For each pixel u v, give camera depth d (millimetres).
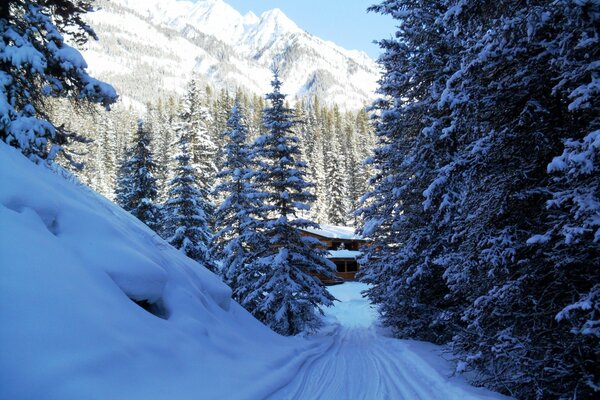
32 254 5469
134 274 7156
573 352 6270
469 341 8953
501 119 7867
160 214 30734
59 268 5684
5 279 4844
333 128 109375
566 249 6188
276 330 17953
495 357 7844
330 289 47250
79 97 11539
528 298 7289
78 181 11719
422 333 16000
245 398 6535
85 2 11867
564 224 6074
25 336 4441
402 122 15102
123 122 108125
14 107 9930
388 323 19484
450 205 10523
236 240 20266
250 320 12625
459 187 10594
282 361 10219
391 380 9453
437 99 12758
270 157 19578
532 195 7422
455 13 7777
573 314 5723
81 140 11641
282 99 19359
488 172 7941
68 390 4258
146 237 10773
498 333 7477
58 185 8258
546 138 6973
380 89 16203
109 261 6941
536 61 6719
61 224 6906
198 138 34219
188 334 7543
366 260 19469
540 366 6676
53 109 11961
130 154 32312
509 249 7172
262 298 18984
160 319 7219
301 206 18656
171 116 90312
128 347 5594
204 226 26109
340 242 57562
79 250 6695
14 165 7121
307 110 150375
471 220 8172
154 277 7633
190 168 25922
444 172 8086
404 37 14750
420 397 7801
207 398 5820
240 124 22156
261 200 20156
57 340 4707
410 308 16031
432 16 13391
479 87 7578
